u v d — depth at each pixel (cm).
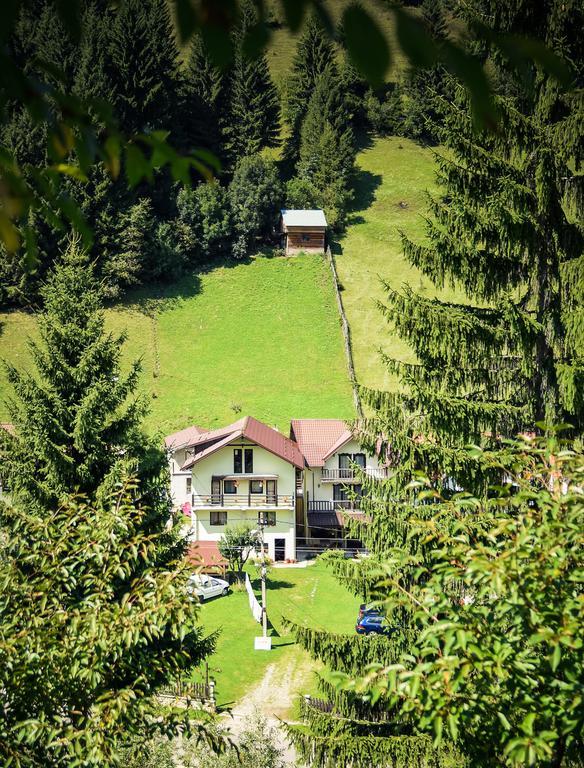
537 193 1350
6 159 254
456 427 1348
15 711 807
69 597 944
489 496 1305
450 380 1416
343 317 8256
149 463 2047
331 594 3884
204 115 10788
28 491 1994
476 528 746
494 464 754
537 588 601
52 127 235
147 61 9369
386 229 10381
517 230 1352
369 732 1234
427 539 714
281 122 12950
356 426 1413
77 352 2156
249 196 9612
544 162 1312
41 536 958
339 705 1251
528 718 560
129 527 968
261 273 9275
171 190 9419
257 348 7931
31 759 796
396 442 1327
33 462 2006
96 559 907
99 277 8388
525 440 704
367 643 1273
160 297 8694
